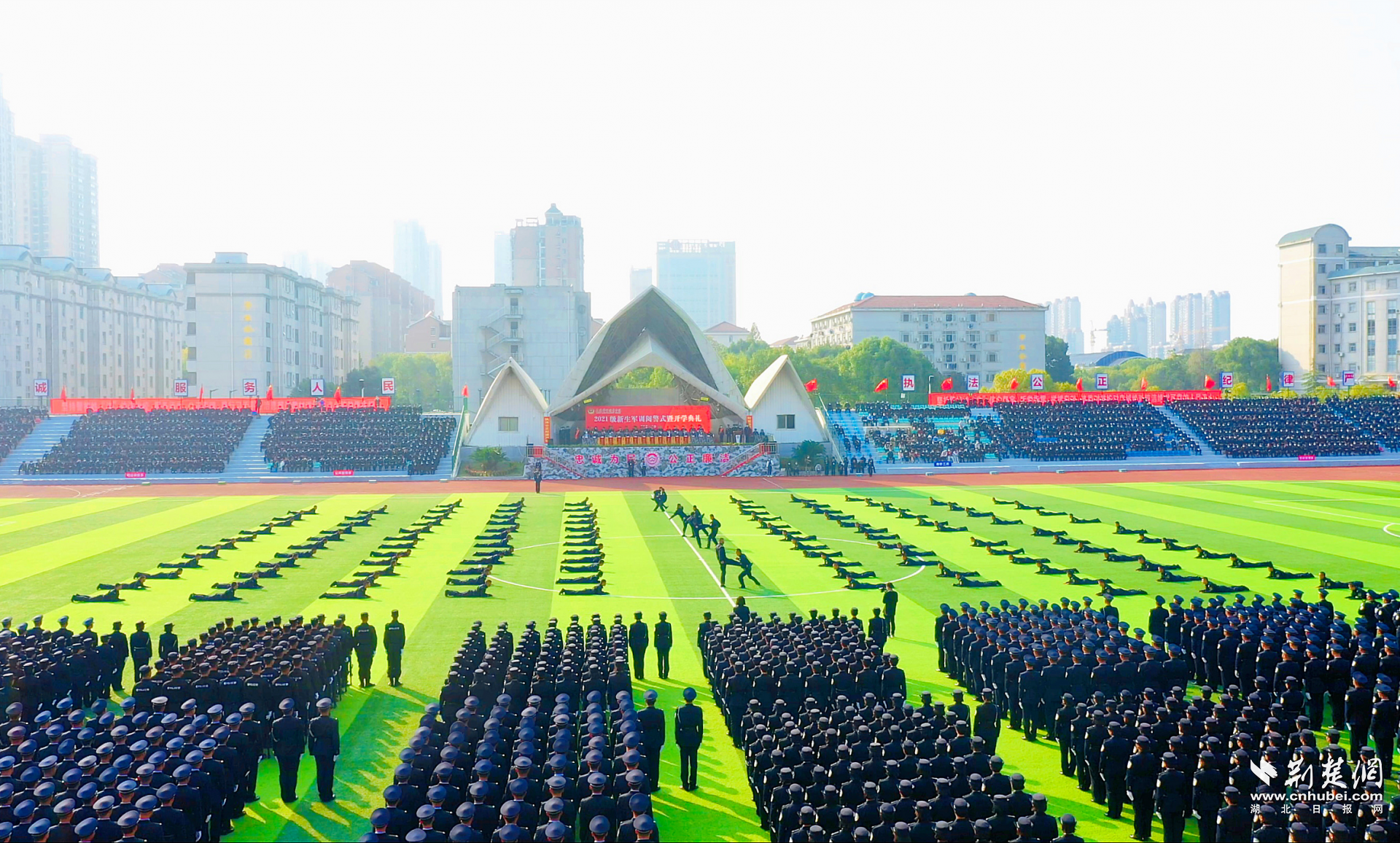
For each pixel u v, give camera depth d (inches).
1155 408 4424.2
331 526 2308.1
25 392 5329.7
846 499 2829.7
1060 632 1028.5
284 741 814.5
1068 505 2637.8
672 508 2669.8
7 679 925.8
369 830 764.0
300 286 6510.8
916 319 7628.0
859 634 1082.7
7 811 647.1
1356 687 877.2
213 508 2687.0
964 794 676.7
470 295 6451.8
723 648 1041.5
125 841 618.8
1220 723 781.3
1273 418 4269.2
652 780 836.6
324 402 4360.2
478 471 3737.7
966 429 4195.4
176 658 973.2
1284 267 7007.9
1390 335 6299.2
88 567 1766.7
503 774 722.8
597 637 1073.5
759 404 4205.2
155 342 7111.2
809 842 623.2
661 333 4229.8
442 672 1163.9
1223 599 1263.5
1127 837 749.3
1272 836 617.6
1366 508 2516.0
